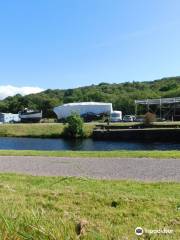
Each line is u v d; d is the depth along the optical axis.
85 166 15.45
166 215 7.20
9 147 48.97
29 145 52.06
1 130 72.62
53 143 55.19
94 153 20.08
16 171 14.44
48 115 125.31
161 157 18.05
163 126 62.72
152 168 14.58
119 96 152.12
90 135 64.75
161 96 144.62
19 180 11.71
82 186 10.45
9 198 8.20
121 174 13.23
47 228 3.03
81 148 46.88
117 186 10.51
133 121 79.94
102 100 149.75
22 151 22.27
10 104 147.25
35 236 2.95
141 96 146.75
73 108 88.31
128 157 18.30
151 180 11.88
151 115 67.75
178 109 86.94
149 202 8.21
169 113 87.81
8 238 2.91
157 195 9.10
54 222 3.20
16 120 101.50
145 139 58.31
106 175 13.05
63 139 63.19
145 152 19.98
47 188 10.04
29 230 3.05
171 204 8.02
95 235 3.17
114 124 69.06
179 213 7.30
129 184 10.87
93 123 75.19
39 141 59.31
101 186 10.48
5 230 2.99
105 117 86.75
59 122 88.62
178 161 16.58
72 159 17.97
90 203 8.25
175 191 9.71
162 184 10.88
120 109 130.38
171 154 18.88
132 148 45.69
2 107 148.00
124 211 7.55
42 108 131.75
